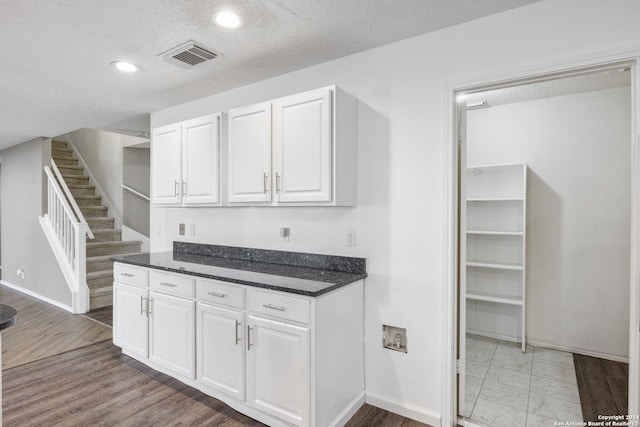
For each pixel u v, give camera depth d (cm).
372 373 230
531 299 332
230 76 270
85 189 620
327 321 198
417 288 215
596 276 305
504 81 191
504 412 224
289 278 219
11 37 208
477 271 358
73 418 216
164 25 197
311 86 254
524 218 320
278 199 235
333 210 246
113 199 594
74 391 247
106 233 549
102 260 491
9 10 180
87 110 355
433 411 210
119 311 298
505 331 346
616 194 298
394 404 222
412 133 216
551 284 323
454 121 207
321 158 215
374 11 187
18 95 310
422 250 213
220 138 267
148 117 382
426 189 212
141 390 249
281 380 200
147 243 591
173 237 348
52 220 478
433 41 209
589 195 308
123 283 295
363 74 232
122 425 210
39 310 441
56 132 457
